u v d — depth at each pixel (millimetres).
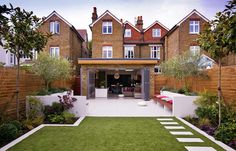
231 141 6059
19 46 7711
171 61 15164
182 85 15219
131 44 28391
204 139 6508
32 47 7750
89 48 41844
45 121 8938
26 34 7465
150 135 6906
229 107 8219
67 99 9758
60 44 23828
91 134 6980
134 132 7277
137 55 28688
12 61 21141
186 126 8250
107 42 25297
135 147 5695
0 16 3646
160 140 6371
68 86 18734
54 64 12664
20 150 5449
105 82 25078
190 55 13469
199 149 5609
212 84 10375
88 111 11961
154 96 17203
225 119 7758
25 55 8070
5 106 7969
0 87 7648
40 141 6203
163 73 17906
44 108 9391
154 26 30062
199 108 9289
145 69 19141
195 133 7199
